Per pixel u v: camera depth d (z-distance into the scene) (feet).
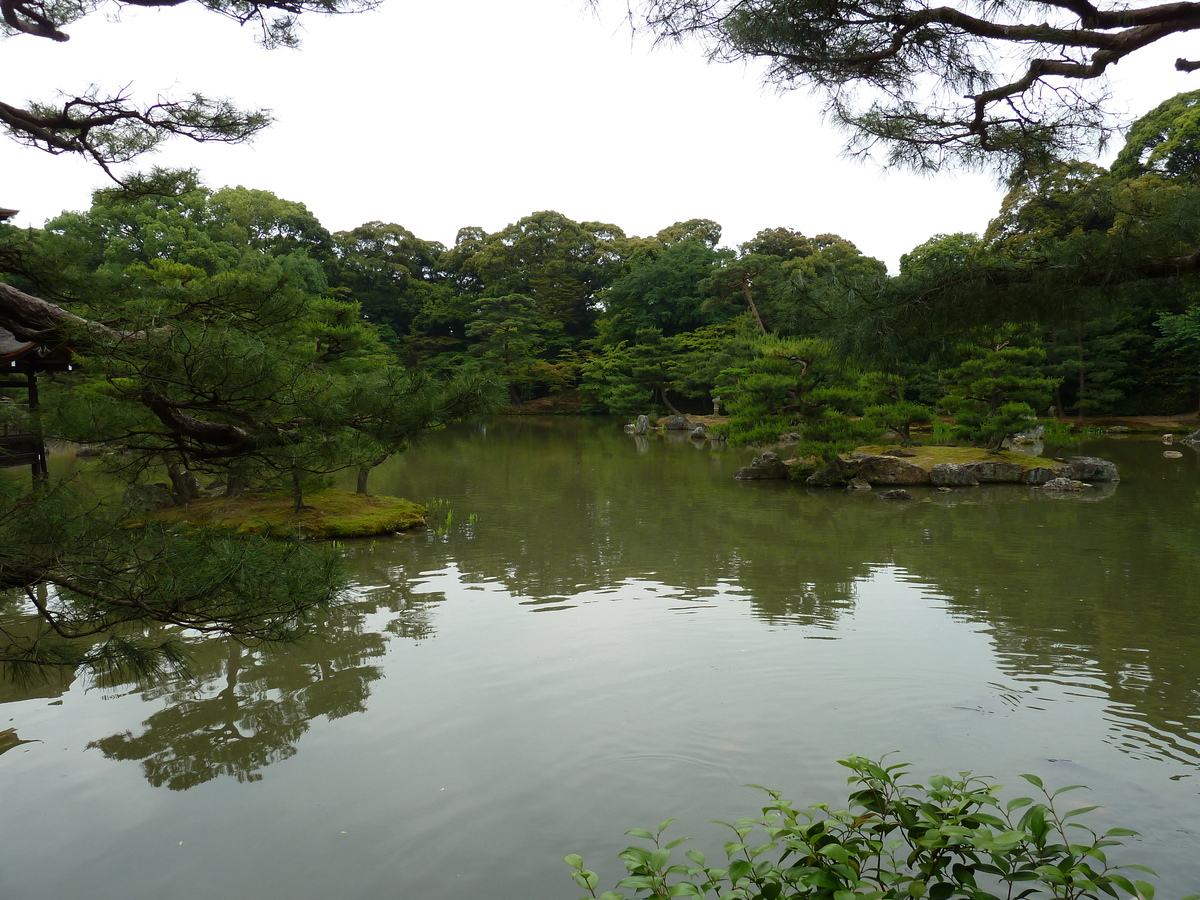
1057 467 77.92
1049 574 42.22
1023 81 15.67
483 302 197.57
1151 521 56.95
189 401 17.61
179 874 17.03
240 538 17.44
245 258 147.95
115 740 23.73
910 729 23.40
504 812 19.17
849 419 81.41
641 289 189.16
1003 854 10.77
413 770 21.39
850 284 17.29
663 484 79.82
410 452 111.75
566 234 218.79
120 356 15.84
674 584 40.91
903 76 16.40
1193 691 26.18
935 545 49.96
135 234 150.10
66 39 20.88
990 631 32.63
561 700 25.90
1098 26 13.66
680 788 20.15
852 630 32.86
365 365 49.85
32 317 16.83
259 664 29.84
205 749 23.02
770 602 37.37
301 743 23.24
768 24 14.74
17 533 15.25
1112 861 16.48
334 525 52.65
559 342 206.28
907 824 11.07
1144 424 125.80
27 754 22.90
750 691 26.43
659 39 14.51
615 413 183.73
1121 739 22.63
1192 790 19.65
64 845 18.24
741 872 10.44
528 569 44.32
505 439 135.54
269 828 18.74
